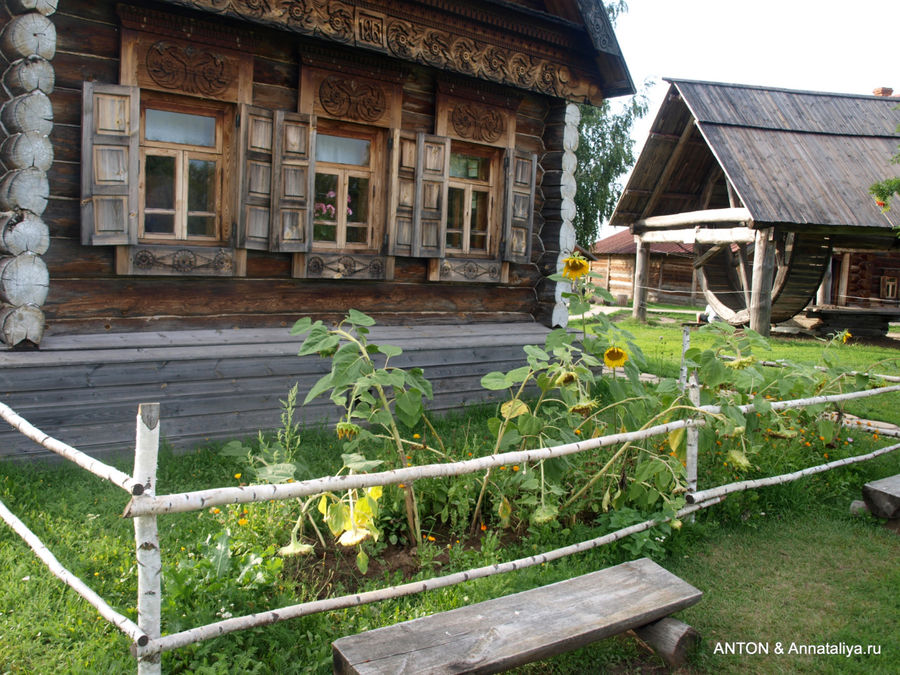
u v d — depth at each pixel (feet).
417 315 25.34
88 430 17.17
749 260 65.36
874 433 23.40
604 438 13.58
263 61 20.84
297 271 21.67
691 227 64.03
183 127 19.77
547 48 26.22
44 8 16.15
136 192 18.30
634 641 11.53
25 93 16.24
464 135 25.20
